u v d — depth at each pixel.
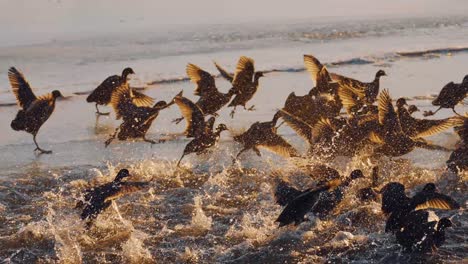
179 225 11.97
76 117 18.55
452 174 13.61
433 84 20.98
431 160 14.71
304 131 14.33
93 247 11.19
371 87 16.73
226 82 22.19
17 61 25.34
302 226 11.67
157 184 13.87
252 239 11.36
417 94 19.73
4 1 38.16
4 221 12.19
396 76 22.12
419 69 23.19
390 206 10.85
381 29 32.81
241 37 30.27
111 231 11.74
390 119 14.02
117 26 33.38
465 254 10.69
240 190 13.54
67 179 14.17
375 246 10.99
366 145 14.32
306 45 28.33
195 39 29.75
